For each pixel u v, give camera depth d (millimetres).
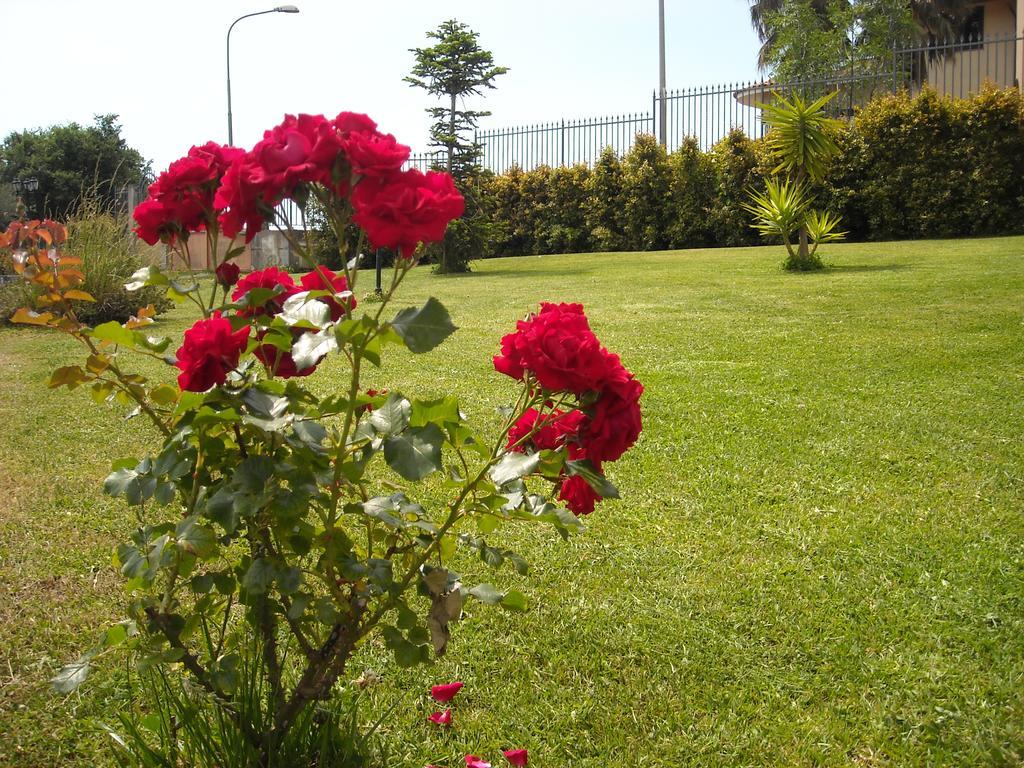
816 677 2139
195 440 1414
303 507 1314
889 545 2863
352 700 1878
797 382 5012
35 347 7215
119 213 10039
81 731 1891
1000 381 4867
